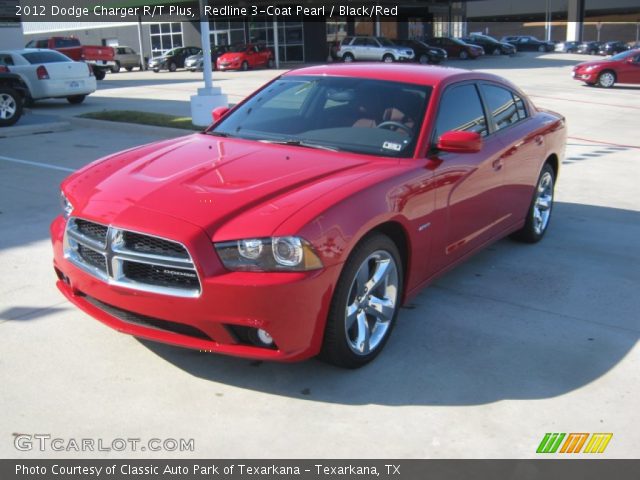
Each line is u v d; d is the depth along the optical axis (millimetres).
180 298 3189
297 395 3398
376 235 3586
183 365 3654
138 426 3105
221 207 3318
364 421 3191
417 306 4590
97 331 4020
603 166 9922
